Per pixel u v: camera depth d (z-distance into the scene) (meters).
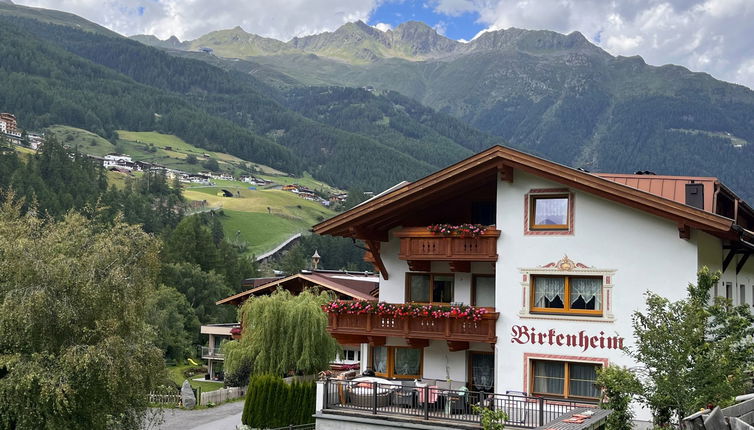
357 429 22.88
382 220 25.94
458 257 24.00
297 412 33.59
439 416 22.20
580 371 22.39
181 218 182.38
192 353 78.06
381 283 27.03
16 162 149.75
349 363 46.16
